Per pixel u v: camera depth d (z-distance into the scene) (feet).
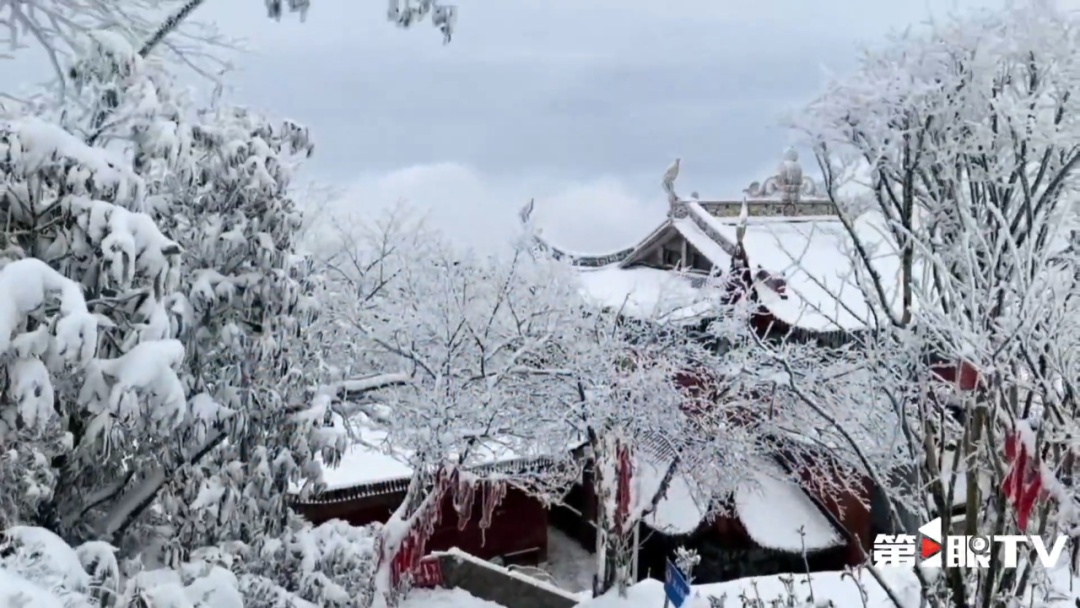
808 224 68.49
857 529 64.08
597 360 51.85
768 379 43.34
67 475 24.75
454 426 47.37
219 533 26.91
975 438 21.35
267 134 27.37
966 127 20.75
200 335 25.09
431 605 54.95
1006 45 20.42
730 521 67.92
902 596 27.94
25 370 17.24
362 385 41.83
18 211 20.36
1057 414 19.16
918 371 21.65
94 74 22.34
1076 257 20.48
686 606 40.60
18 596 13.29
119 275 19.25
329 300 45.83
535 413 51.62
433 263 53.42
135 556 25.46
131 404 18.99
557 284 54.34
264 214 26.02
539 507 75.46
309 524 32.45
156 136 22.88
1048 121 19.99
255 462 26.89
